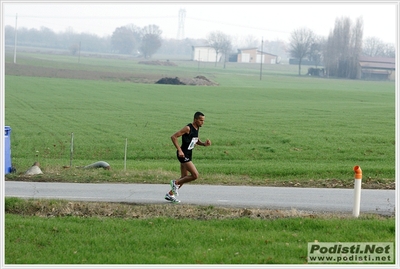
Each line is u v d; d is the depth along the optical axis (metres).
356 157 27.30
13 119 43.22
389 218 12.03
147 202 13.82
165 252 9.81
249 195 15.23
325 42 171.38
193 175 13.68
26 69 102.62
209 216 12.16
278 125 41.12
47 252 9.81
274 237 10.53
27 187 16.17
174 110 52.31
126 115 47.50
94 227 11.07
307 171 20.11
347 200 14.61
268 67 184.38
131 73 112.12
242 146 30.89
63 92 68.38
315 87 96.31
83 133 36.12
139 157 27.92
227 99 65.19
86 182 17.38
